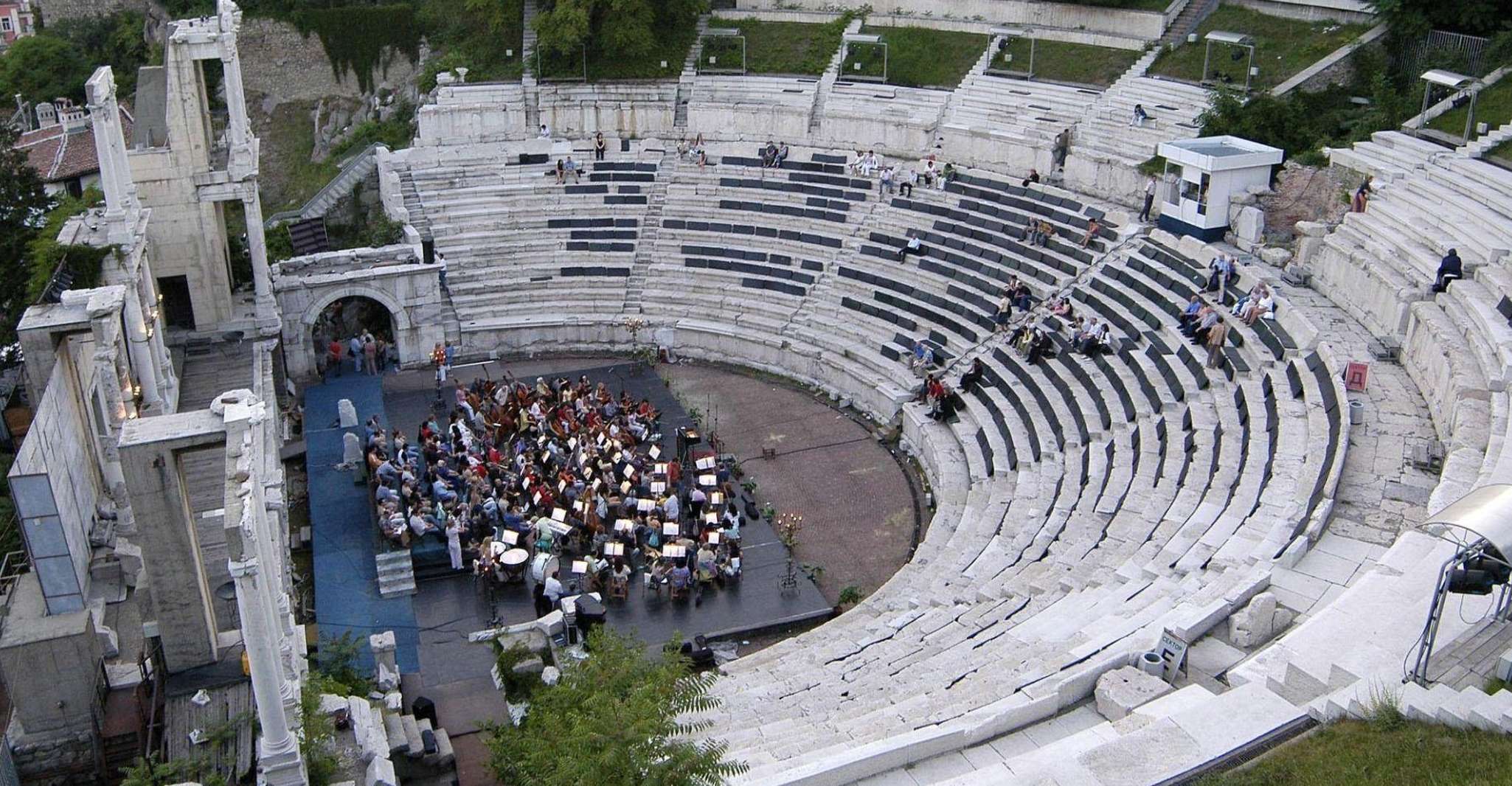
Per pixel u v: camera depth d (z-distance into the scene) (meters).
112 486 33.78
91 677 25.53
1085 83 56.53
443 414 45.59
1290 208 44.41
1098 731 18.72
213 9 81.62
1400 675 18.73
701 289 52.75
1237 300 39.94
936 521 37.25
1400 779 15.68
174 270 45.47
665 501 36.50
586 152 58.56
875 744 19.33
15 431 38.97
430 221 54.97
